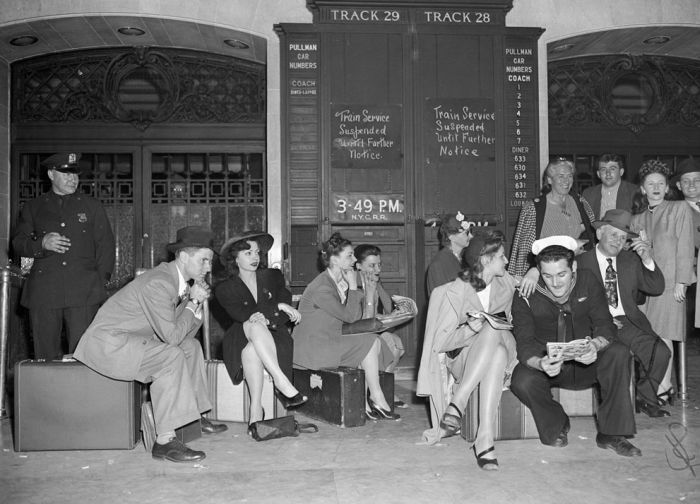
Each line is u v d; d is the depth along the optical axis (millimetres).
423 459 3838
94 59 7723
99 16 6930
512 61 7152
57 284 5070
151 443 4090
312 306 5043
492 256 4051
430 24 7070
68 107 7688
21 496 3275
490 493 3240
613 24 7391
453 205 7059
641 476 3479
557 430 4059
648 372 4828
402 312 5062
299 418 5066
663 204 5492
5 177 7527
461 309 4043
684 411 4996
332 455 3949
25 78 7680
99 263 5328
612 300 4969
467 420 4125
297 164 6965
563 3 7395
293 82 6973
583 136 8156
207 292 4328
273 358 4496
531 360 3936
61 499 3227
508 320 4254
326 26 6992
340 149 6984
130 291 4109
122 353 3936
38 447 4074
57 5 6875
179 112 7777
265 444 4238
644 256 4945
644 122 8188
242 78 7852
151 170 7742
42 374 4078
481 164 7086
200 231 4227
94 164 7723
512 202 7090
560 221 5684
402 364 6918
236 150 7777
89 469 3725
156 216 7730
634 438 4238
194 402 4004
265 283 4855
